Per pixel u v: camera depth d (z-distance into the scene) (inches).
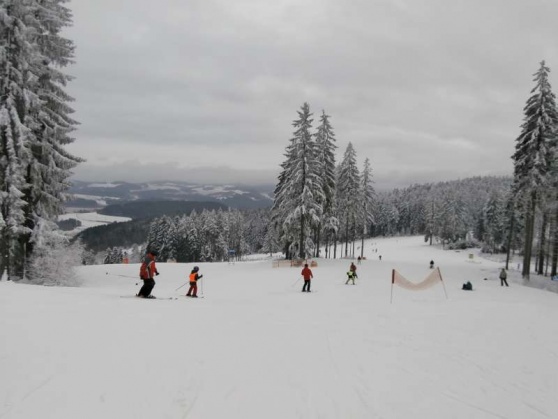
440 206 4318.4
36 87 834.2
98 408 187.8
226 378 242.1
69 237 893.2
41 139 858.1
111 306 427.8
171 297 624.7
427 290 905.5
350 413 207.9
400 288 927.7
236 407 204.1
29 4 795.4
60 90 879.7
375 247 4183.1
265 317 460.1
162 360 260.8
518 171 1358.3
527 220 1343.5
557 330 459.5
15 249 802.2
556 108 1258.0
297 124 1557.6
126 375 229.8
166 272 1344.7
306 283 824.3
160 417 185.3
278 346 326.3
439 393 245.3
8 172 769.6
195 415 191.2
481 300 735.1
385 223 5497.1
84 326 324.2
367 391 241.3
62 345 269.7
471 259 2979.8
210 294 778.2
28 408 181.0
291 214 1565.0
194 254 3284.9
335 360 300.2
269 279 1125.1
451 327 455.5
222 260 3523.6
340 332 400.8
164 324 362.0
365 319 488.7
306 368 275.9
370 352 330.0
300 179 1561.3
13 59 779.4
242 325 396.8
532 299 809.5
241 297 708.7
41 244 819.4
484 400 237.6
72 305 410.6
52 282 843.4
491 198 3481.8
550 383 272.8
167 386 220.8
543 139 1263.5
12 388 199.8
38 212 867.4
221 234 3545.8
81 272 1156.5
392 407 219.8
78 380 216.5
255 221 5703.7
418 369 291.4
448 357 327.0
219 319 416.2
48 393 197.9
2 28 762.8
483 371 293.6
